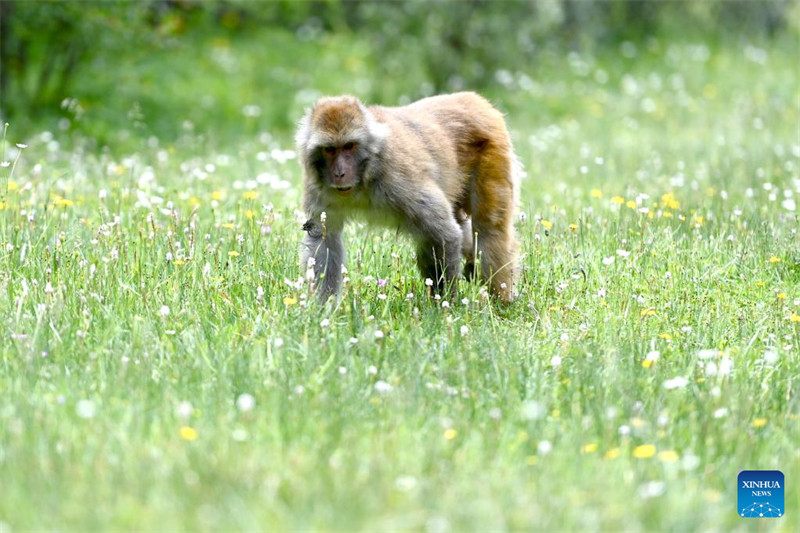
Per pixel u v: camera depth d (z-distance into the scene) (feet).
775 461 28.40
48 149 75.36
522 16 113.50
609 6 136.46
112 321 36.42
